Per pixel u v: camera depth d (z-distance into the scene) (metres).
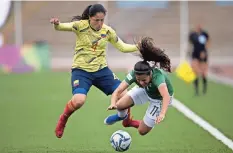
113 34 31.69
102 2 116.62
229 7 120.88
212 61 112.06
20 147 35.12
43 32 116.38
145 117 30.72
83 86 30.91
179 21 119.31
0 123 45.25
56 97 62.75
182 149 33.94
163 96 27.70
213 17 120.62
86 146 35.31
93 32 31.02
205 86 64.88
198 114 48.78
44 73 94.56
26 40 116.31
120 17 118.88
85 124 44.34
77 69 31.33
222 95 63.41
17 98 62.31
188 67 64.50
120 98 31.84
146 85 28.83
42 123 45.00
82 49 31.19
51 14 117.19
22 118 47.81
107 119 32.97
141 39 29.25
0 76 90.56
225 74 91.56
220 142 35.97
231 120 45.22
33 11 116.75
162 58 28.98
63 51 114.69
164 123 44.22
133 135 39.25
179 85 74.81
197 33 65.38
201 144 35.44
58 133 31.52
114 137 30.58
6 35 112.31
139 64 28.00
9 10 110.38
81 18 31.42
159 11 119.81
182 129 41.31
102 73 31.61
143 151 33.50
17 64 97.75
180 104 55.53
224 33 120.12
